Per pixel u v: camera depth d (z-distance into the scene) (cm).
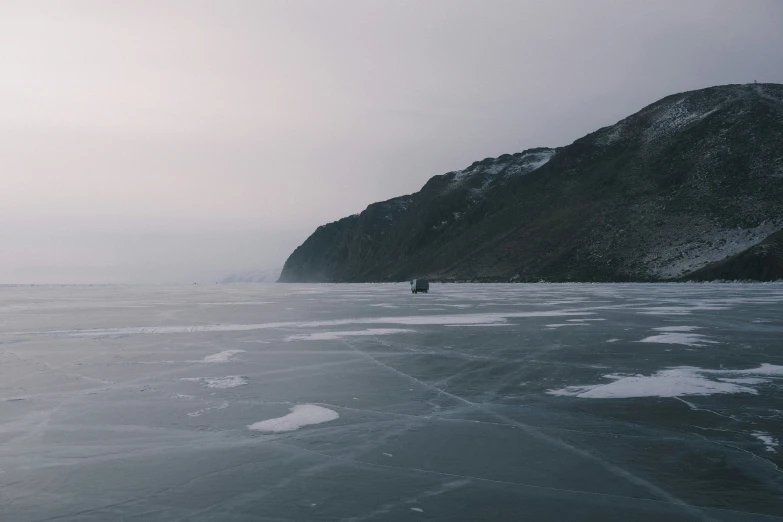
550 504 680
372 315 3462
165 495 718
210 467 817
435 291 7831
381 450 886
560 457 845
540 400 1211
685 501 685
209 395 1275
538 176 18150
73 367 1644
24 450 897
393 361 1727
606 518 641
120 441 941
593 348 1952
